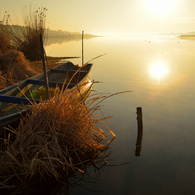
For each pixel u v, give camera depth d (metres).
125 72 11.34
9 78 7.33
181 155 3.97
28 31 13.24
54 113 3.75
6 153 3.16
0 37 10.96
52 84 6.07
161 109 6.11
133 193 3.07
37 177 3.28
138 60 16.08
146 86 8.50
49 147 3.52
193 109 6.08
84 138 3.94
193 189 3.14
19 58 8.52
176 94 7.45
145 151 4.08
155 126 5.07
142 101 6.76
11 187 3.06
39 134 3.56
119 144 4.31
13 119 3.71
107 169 3.59
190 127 5.03
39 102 4.13
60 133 3.73
